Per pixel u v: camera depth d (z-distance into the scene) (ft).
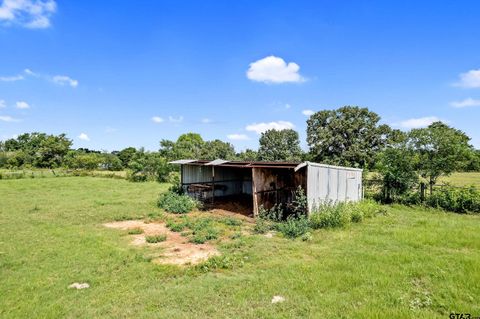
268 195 45.21
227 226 35.47
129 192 67.62
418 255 22.36
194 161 52.21
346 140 125.29
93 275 20.11
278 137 167.84
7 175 101.76
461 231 29.35
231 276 19.99
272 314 14.62
